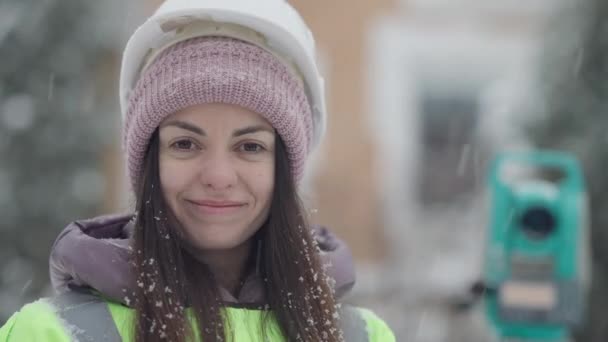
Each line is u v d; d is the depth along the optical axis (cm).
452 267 836
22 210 705
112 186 830
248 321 207
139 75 223
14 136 719
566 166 447
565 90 588
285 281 211
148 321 195
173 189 203
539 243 433
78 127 738
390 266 901
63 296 203
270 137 209
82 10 744
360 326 221
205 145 204
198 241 207
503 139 655
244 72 203
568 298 431
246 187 207
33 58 731
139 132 206
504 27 977
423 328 602
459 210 952
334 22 944
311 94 227
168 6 212
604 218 543
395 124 950
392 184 944
